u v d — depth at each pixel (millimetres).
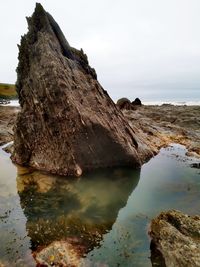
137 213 14109
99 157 20391
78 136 19516
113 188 17391
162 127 37000
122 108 67938
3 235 11969
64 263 10047
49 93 19781
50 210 14359
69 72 21594
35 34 22938
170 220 11633
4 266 9906
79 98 20844
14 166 21453
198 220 11383
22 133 21625
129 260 10352
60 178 18891
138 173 20156
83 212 14219
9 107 72375
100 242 11516
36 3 22750
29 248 11055
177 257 9398
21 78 23641
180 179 18688
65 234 12047
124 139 21562
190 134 33406
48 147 20422
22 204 14977
